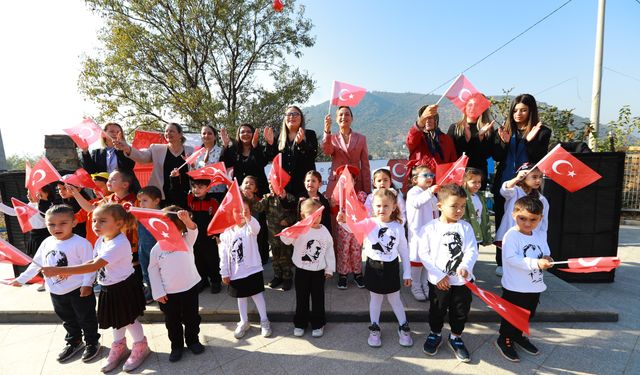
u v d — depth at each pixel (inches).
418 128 146.6
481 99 131.7
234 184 115.8
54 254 106.7
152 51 494.3
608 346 111.1
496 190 152.6
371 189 164.7
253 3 518.9
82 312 109.3
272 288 154.1
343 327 126.3
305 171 159.0
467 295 104.8
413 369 102.0
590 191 153.0
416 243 118.0
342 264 148.9
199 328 121.8
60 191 149.6
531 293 103.3
